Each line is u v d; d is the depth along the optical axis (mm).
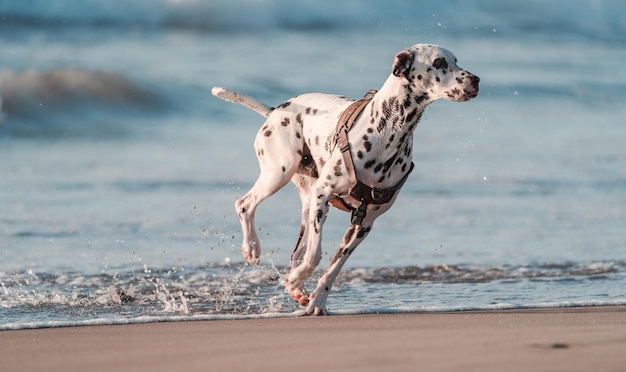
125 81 27156
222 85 29344
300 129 9664
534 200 16906
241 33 42031
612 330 7527
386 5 46438
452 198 16984
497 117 27719
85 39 37562
